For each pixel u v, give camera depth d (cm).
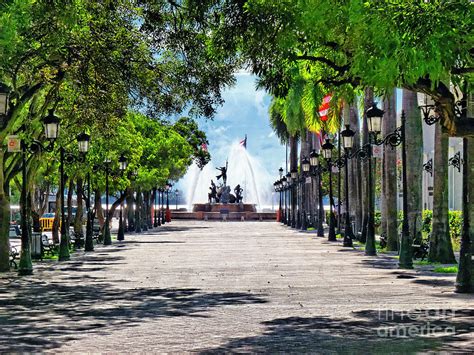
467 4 1285
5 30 2184
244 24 1591
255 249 4403
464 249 2059
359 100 5406
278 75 1850
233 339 1358
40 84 2734
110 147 4706
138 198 7231
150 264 3300
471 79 1656
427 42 1252
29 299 2025
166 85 2714
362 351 1230
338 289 2191
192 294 2109
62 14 2005
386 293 2069
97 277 2678
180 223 10812
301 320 1583
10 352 1252
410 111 3684
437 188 3091
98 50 2647
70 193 4453
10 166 2989
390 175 3972
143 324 1555
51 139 2922
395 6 1294
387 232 4009
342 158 5431
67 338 1389
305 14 1521
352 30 1462
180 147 7381
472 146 2836
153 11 2411
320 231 6216
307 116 5847
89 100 2864
